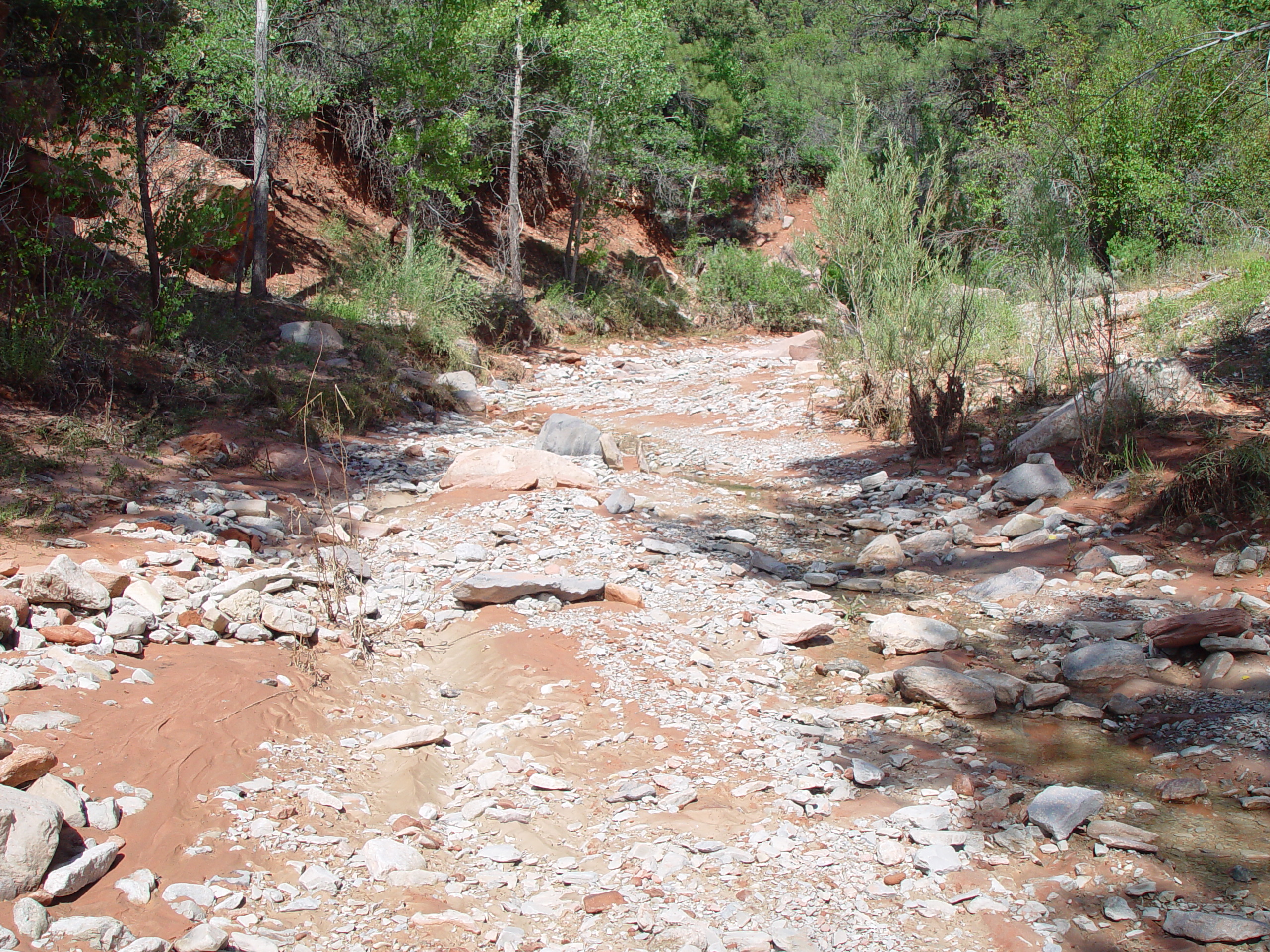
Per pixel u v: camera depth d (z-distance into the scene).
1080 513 8.68
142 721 4.46
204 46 16.48
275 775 4.32
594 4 26.78
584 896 3.68
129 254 14.97
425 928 3.39
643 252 34.97
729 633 6.68
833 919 3.54
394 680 5.68
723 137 37.78
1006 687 5.66
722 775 4.70
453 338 18.77
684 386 18.84
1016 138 22.48
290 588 6.70
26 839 3.26
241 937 3.20
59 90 11.81
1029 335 14.11
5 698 4.35
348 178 25.31
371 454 12.13
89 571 5.84
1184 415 10.09
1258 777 4.54
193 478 9.45
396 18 20.08
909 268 13.61
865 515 9.86
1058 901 3.66
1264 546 7.12
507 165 30.38
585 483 10.33
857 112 14.84
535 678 5.70
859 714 5.45
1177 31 18.62
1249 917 3.47
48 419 9.62
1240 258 15.65
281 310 16.70
